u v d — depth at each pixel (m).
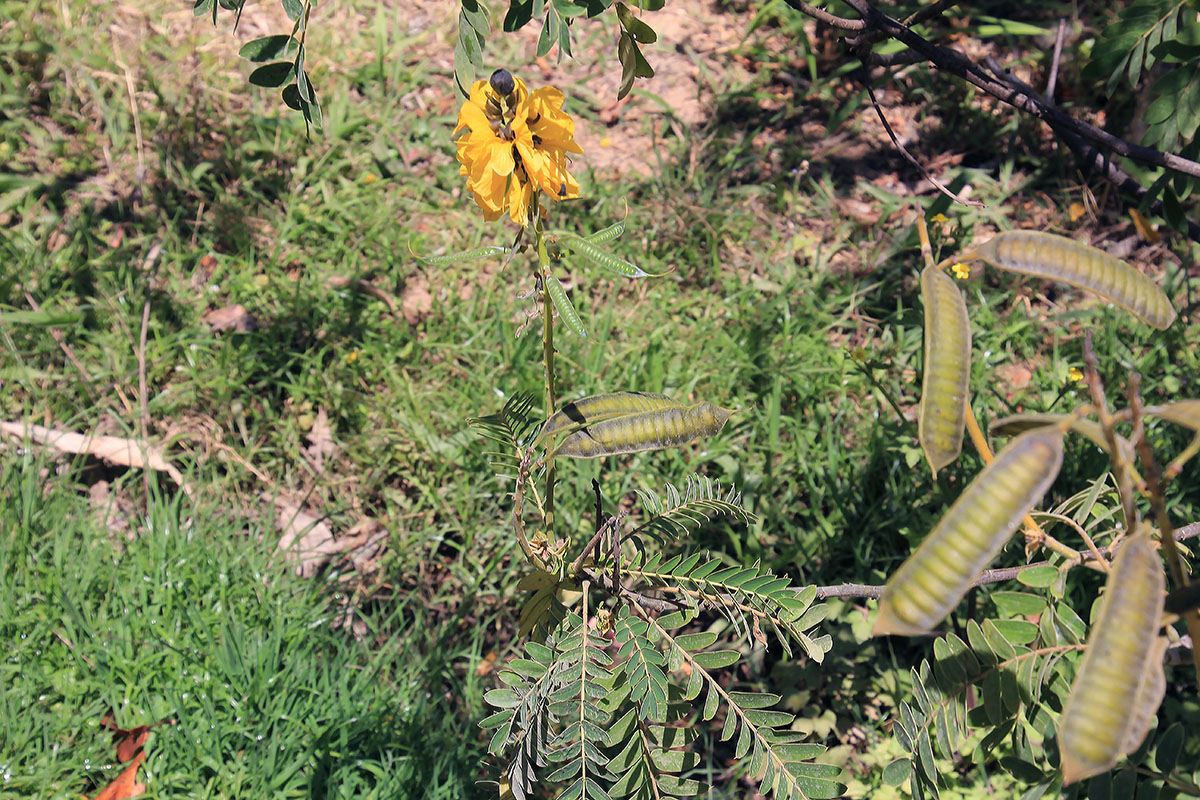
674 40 5.05
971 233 4.12
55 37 4.48
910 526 2.92
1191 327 3.71
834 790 1.42
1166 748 1.20
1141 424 0.92
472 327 3.67
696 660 1.51
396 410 3.45
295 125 4.32
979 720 1.42
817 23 5.09
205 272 3.85
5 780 2.38
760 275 4.02
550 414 1.63
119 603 2.80
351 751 2.59
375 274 3.89
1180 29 1.83
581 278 3.90
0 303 3.61
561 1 1.47
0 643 2.65
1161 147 1.95
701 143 4.48
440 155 4.39
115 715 2.57
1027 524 1.36
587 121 4.59
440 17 5.01
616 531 1.54
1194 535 1.43
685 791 1.55
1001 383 3.58
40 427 3.24
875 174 4.46
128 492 3.23
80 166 4.12
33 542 2.93
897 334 3.66
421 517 3.22
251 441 3.36
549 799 2.38
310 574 3.08
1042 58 4.57
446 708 2.71
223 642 2.66
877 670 2.83
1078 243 1.11
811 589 1.54
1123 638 0.86
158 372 3.48
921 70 4.75
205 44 4.64
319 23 4.87
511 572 3.07
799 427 3.41
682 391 3.50
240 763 2.48
